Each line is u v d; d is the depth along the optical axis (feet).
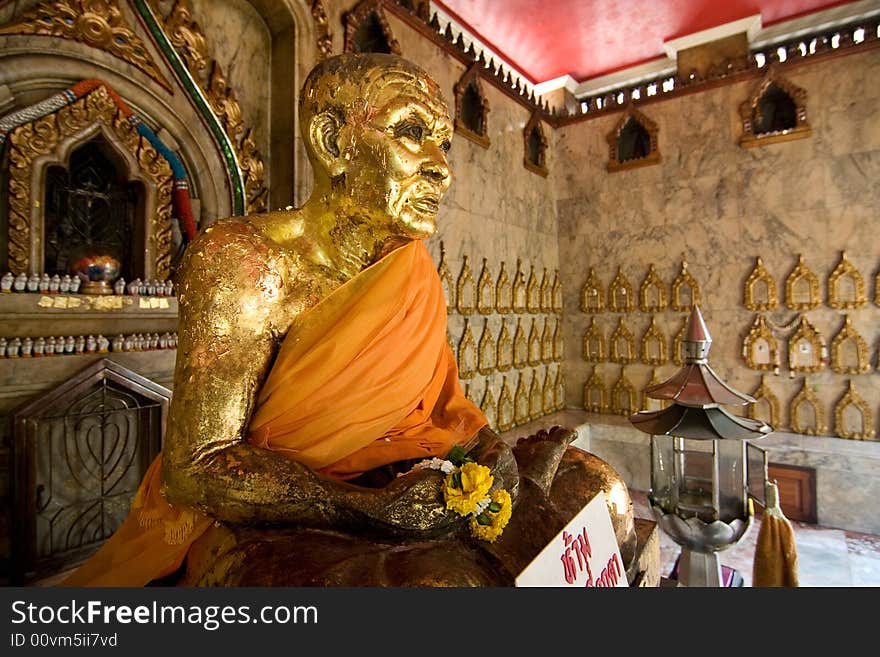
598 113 23.72
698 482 8.66
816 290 19.06
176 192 10.55
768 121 20.65
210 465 3.81
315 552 3.51
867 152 18.22
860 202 18.31
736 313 20.65
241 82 12.08
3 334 8.13
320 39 12.96
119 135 9.61
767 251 20.02
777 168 19.83
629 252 23.04
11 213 8.30
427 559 3.65
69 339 8.77
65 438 9.02
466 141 18.90
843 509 17.21
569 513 5.01
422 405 4.99
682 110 21.75
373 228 4.70
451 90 18.21
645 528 6.76
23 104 8.58
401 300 4.46
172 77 10.65
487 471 4.03
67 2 8.91
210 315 4.04
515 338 21.39
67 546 9.04
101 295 9.16
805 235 19.30
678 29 21.21
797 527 17.56
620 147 23.66
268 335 4.32
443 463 4.13
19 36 8.32
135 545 4.48
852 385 18.48
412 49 16.42
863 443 18.10
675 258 21.94
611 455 21.91
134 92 9.94
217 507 3.83
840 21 19.75
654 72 23.81
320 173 4.83
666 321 22.12
